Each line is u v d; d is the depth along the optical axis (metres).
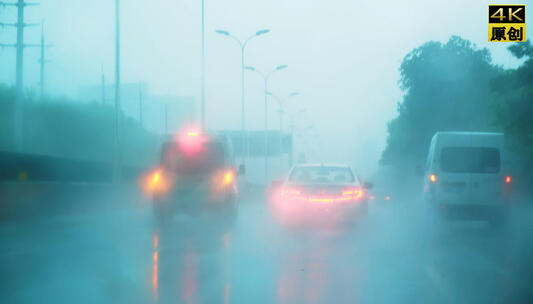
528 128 31.39
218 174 17.94
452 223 21.89
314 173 17.05
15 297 8.42
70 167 42.22
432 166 18.45
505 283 9.59
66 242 14.48
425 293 8.80
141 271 10.43
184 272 10.34
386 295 8.65
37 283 9.38
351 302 8.20
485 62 51.38
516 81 32.97
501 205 18.00
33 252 12.75
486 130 38.56
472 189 18.06
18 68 32.38
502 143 18.17
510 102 31.56
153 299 8.33
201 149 18.03
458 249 13.63
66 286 9.16
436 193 18.20
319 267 10.89
